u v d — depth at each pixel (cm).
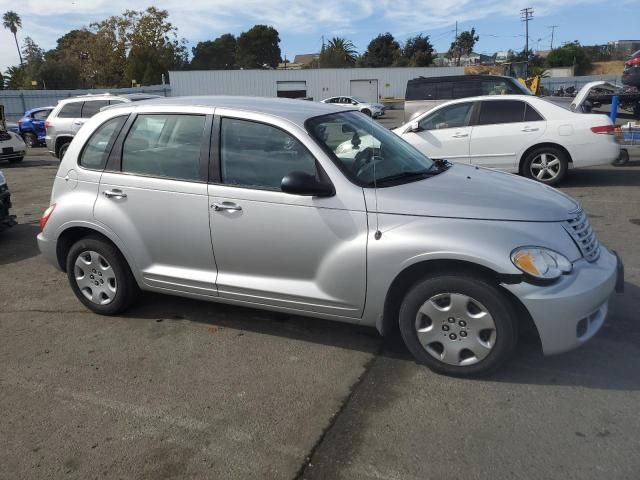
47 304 512
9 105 3712
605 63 7475
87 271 471
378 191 363
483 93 1280
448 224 342
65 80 6091
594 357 378
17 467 291
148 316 473
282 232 381
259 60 9481
